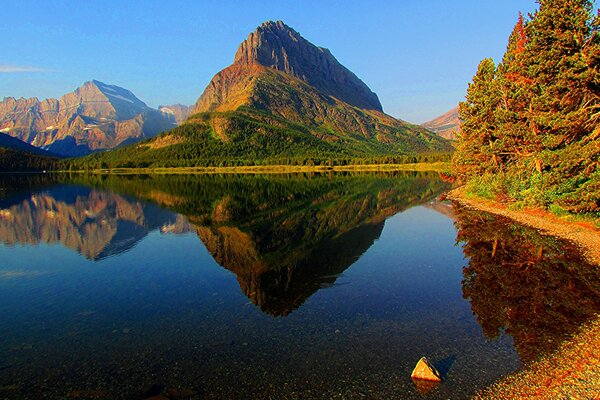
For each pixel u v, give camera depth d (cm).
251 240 3484
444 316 1596
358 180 11719
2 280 2352
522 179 4462
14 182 14725
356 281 2138
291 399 1060
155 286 2166
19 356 1369
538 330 1423
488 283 2020
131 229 4194
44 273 2505
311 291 1983
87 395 1119
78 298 1994
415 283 2067
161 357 1327
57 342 1475
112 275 2425
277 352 1326
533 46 3425
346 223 4244
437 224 4000
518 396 1031
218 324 1592
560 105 3166
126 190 9700
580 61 2756
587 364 1155
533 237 3041
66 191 9644
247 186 10394
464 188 6894
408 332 1452
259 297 1923
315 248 3064
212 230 4031
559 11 3075
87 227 4353
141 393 1117
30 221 4822
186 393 1108
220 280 2255
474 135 5434
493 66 5397
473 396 1043
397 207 5466
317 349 1338
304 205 5969
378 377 1150
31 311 1819
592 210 3052
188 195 8031
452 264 2448
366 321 1567
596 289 1877
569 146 3008
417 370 1148
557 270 2200
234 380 1165
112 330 1571
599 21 2917
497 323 1509
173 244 3388
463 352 1281
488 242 3011
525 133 3984
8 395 1130
